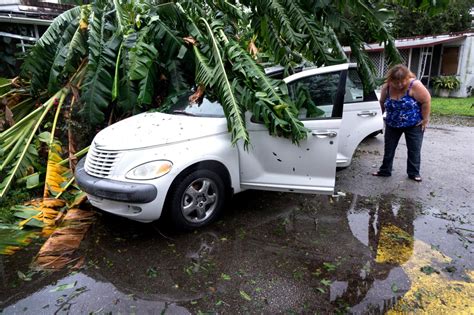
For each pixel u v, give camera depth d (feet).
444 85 56.34
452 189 15.93
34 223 12.85
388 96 16.34
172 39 16.81
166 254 11.00
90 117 16.97
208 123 12.68
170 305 8.75
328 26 16.87
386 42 16.94
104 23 17.85
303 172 12.84
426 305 8.64
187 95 15.87
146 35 16.83
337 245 11.41
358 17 16.84
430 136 26.96
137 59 15.87
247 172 13.14
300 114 13.14
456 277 9.70
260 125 12.80
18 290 9.37
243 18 18.33
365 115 17.47
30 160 15.87
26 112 19.51
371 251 11.02
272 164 13.01
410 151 16.75
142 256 10.90
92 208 14.24
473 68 55.06
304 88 13.24
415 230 12.30
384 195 15.37
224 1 18.15
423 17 66.28
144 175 11.06
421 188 16.10
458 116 37.45
